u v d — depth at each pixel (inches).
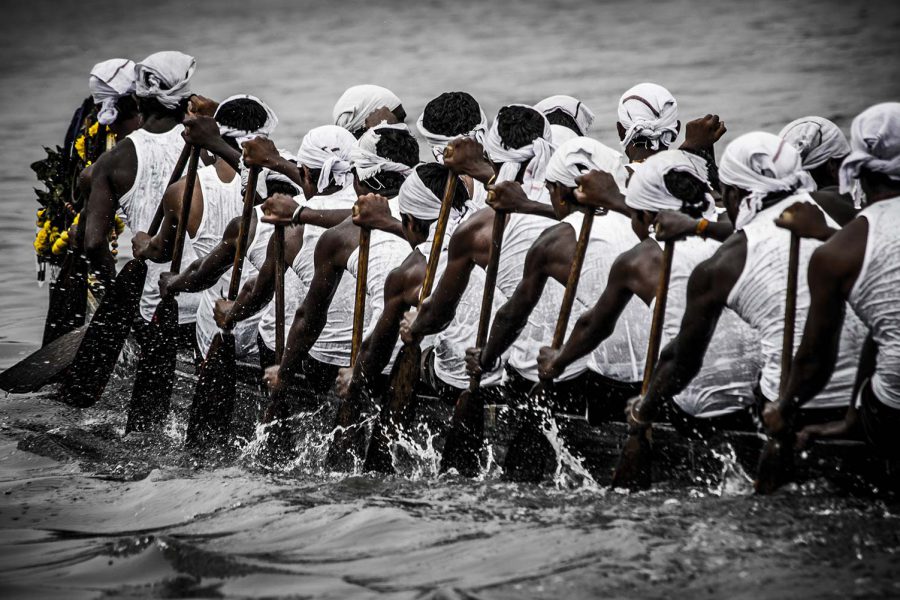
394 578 570.9
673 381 633.6
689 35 3853.3
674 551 571.8
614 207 669.9
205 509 702.5
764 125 2301.9
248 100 932.0
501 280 745.0
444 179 768.3
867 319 577.6
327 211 819.4
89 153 1131.3
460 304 785.6
